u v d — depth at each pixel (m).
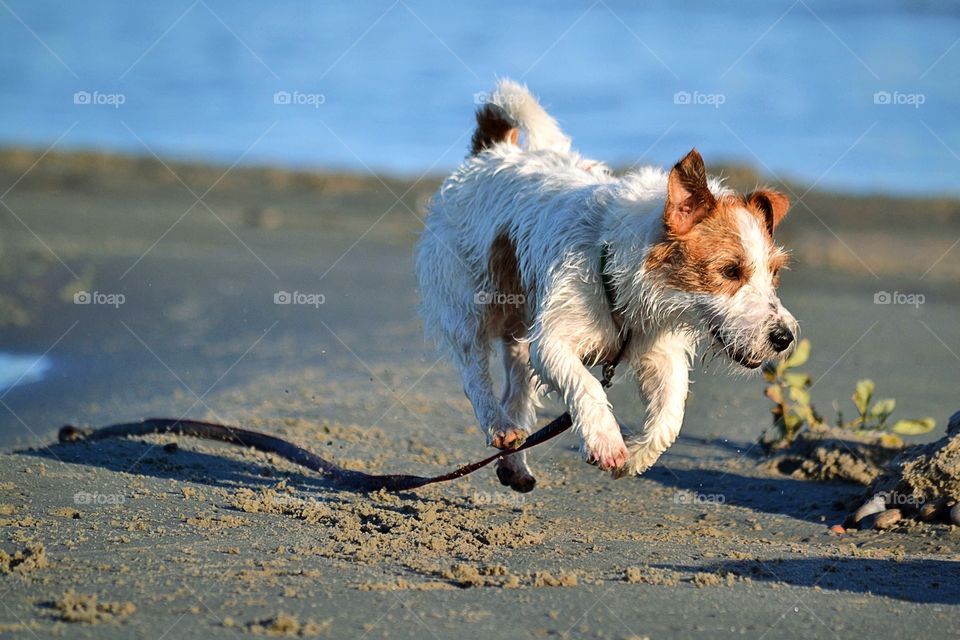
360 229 16.34
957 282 13.29
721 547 5.29
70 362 9.27
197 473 6.44
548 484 6.64
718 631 4.00
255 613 4.07
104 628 3.89
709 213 5.36
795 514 6.04
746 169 17.75
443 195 6.71
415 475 6.66
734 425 8.12
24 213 16.14
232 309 11.39
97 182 18.81
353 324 11.03
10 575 4.46
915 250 14.75
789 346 5.30
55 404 8.10
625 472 5.82
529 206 6.02
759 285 5.35
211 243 14.84
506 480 6.13
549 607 4.21
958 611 4.30
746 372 5.62
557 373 5.50
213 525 5.36
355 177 19.55
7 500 5.71
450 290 6.54
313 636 3.85
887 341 10.73
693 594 4.42
